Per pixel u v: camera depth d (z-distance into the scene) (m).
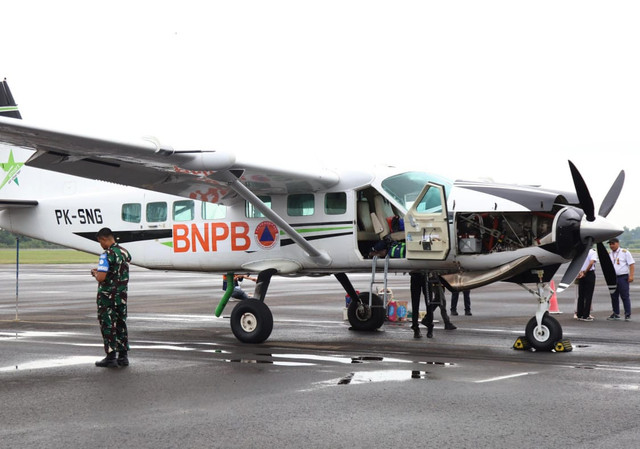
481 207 10.54
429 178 11.20
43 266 50.62
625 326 13.56
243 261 12.28
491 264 10.82
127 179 10.82
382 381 7.91
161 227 12.91
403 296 21.00
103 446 5.47
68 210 13.84
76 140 8.84
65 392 7.39
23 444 5.53
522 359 9.48
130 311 16.97
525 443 5.49
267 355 9.91
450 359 9.51
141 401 6.96
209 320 14.88
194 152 9.72
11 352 10.18
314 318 15.06
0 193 14.61
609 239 10.48
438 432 5.81
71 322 14.42
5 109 14.78
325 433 5.80
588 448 5.35
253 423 6.12
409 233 10.99
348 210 11.62
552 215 10.68
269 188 11.72
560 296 21.53
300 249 11.88
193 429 5.93
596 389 7.45
